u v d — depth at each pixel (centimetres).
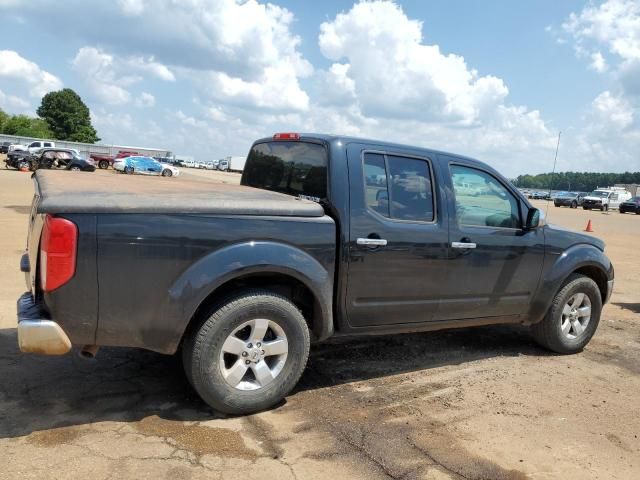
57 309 312
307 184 425
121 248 320
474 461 328
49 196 313
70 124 11175
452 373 477
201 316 352
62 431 334
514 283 495
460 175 467
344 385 437
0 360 436
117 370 432
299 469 308
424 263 435
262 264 355
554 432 371
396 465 319
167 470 298
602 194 4844
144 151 9169
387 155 428
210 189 412
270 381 372
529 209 500
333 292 402
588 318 556
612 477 319
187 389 404
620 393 449
